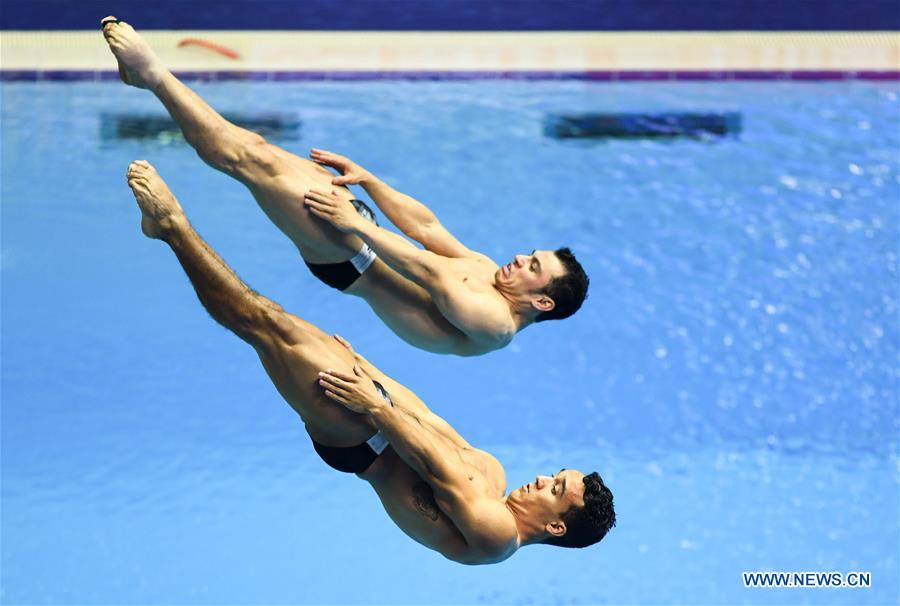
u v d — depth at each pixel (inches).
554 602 648.4
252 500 703.7
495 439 749.9
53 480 705.0
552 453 740.7
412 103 997.8
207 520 688.4
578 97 1013.8
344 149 935.0
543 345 823.7
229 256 857.5
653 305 845.2
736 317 838.5
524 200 905.5
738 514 705.6
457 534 478.9
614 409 776.3
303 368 438.3
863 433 764.0
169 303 826.8
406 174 917.2
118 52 436.8
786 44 1085.1
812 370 804.0
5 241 851.4
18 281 829.8
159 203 416.5
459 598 649.6
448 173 922.7
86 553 662.5
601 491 498.0
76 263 845.8
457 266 497.4
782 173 938.7
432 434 478.0
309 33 1072.2
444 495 463.5
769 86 1037.2
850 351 814.5
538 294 498.0
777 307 844.0
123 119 962.7
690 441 756.6
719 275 864.3
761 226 896.3
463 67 1023.6
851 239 888.9
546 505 495.8
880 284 855.7
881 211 908.0
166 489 706.2
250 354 803.4
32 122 956.0
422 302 491.5
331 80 1013.2
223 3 1067.9
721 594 656.4
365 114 981.2
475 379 797.2
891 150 960.3
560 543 504.4
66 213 879.1
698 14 1107.3
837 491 722.8
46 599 632.4
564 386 791.7
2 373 768.3
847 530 696.4
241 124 956.6
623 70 1031.0
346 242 468.4
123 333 803.4
